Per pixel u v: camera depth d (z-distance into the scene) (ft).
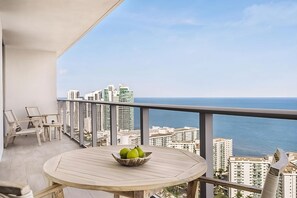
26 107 23.89
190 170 4.50
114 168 4.64
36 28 18.52
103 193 9.37
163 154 5.64
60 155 5.62
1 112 15.79
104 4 14.02
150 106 8.86
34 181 10.84
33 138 21.76
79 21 16.98
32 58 25.71
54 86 26.53
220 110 5.93
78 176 4.23
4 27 18.21
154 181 3.98
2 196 2.44
